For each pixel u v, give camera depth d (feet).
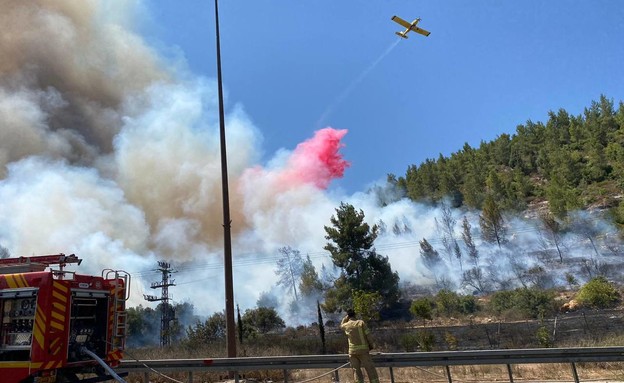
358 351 26.55
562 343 56.24
